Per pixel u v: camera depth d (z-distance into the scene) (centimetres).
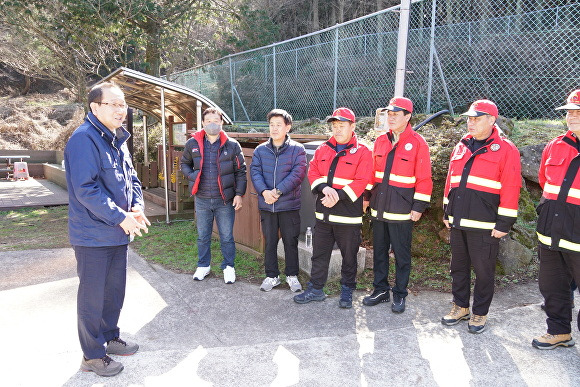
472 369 291
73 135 262
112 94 267
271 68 1141
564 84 829
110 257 280
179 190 781
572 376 283
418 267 482
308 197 525
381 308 396
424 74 784
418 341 329
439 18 995
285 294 429
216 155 454
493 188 331
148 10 1267
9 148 2028
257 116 1208
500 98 872
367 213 542
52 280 464
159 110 901
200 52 1859
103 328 300
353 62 927
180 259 539
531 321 358
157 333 349
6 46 1545
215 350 314
